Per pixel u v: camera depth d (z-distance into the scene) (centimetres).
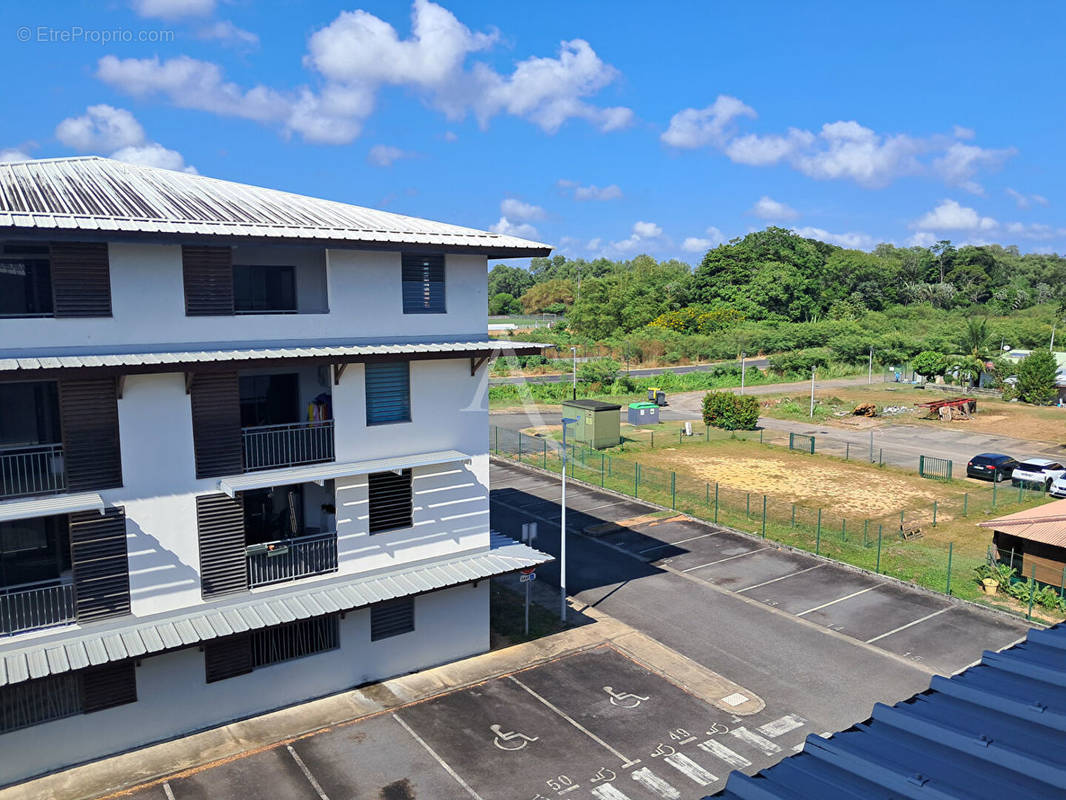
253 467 1756
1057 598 2509
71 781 1591
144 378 1603
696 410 6719
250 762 1681
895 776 697
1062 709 780
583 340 9688
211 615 1700
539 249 2041
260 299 1966
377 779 1639
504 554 2158
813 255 13300
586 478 4241
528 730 1830
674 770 1683
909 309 13012
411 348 1859
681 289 12500
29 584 1555
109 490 1591
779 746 1777
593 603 2580
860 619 2459
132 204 1714
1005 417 6284
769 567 2914
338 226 1831
